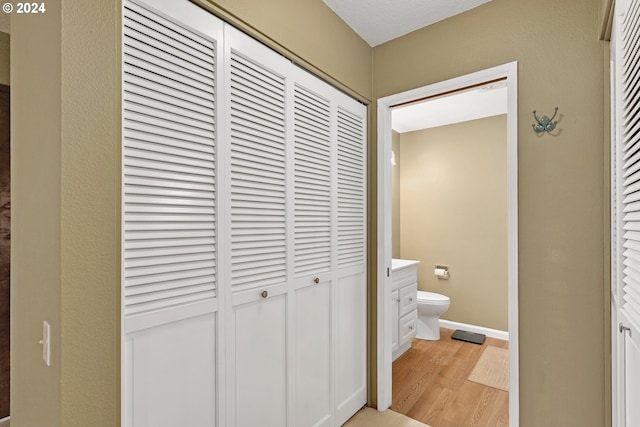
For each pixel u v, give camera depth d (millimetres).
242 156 1419
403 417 2180
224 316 1337
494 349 3320
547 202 1686
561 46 1656
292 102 1683
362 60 2230
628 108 1129
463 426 2092
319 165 1888
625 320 1168
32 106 1075
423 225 4188
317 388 1859
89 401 942
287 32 1628
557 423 1642
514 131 1768
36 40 1049
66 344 893
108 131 984
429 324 3604
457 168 3957
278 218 1607
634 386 1051
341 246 2072
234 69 1386
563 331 1636
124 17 1036
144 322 1080
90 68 944
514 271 1761
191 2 1223
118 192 1006
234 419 1377
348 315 2139
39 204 1021
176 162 1173
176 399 1180
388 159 2338
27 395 1136
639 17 971
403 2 1876
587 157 1590
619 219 1236
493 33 1849
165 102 1149
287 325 1647
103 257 973
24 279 1155
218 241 1307
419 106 3436
